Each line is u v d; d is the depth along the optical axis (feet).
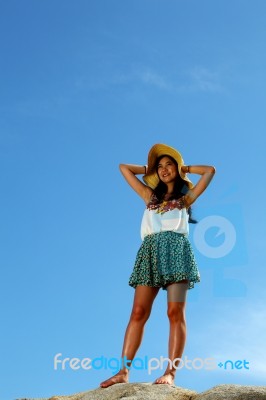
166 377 16.56
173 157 19.48
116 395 15.78
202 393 15.34
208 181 18.89
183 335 17.15
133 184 19.85
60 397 16.83
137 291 17.88
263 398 14.39
